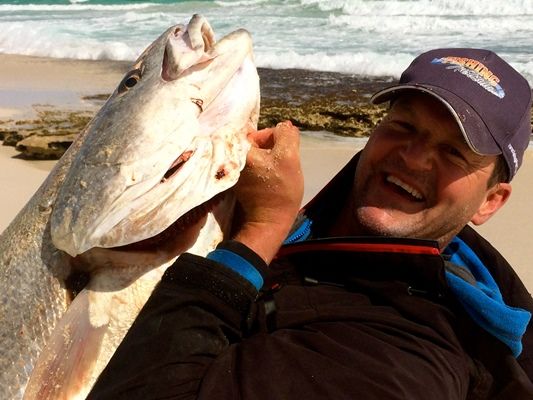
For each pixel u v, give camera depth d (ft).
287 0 25.17
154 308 2.25
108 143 2.42
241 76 2.60
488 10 21.07
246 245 2.35
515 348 2.57
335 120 10.82
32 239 2.55
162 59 2.52
